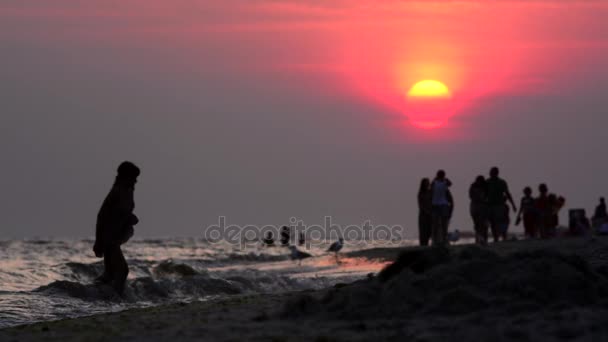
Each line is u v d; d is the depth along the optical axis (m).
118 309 19.83
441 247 13.02
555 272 11.23
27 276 27.70
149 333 11.23
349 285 15.59
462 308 10.71
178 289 23.09
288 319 11.54
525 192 44.66
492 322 9.76
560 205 45.62
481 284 11.41
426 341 9.03
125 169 21.23
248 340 9.91
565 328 8.84
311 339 9.71
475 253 12.65
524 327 9.16
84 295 20.97
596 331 8.66
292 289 25.25
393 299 11.27
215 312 13.62
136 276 29.48
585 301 10.73
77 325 13.09
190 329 11.15
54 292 21.23
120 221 21.11
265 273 31.08
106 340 10.89
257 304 14.91
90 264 30.97
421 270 12.59
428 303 11.07
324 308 11.79
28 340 11.62
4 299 20.42
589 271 11.92
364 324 10.32
